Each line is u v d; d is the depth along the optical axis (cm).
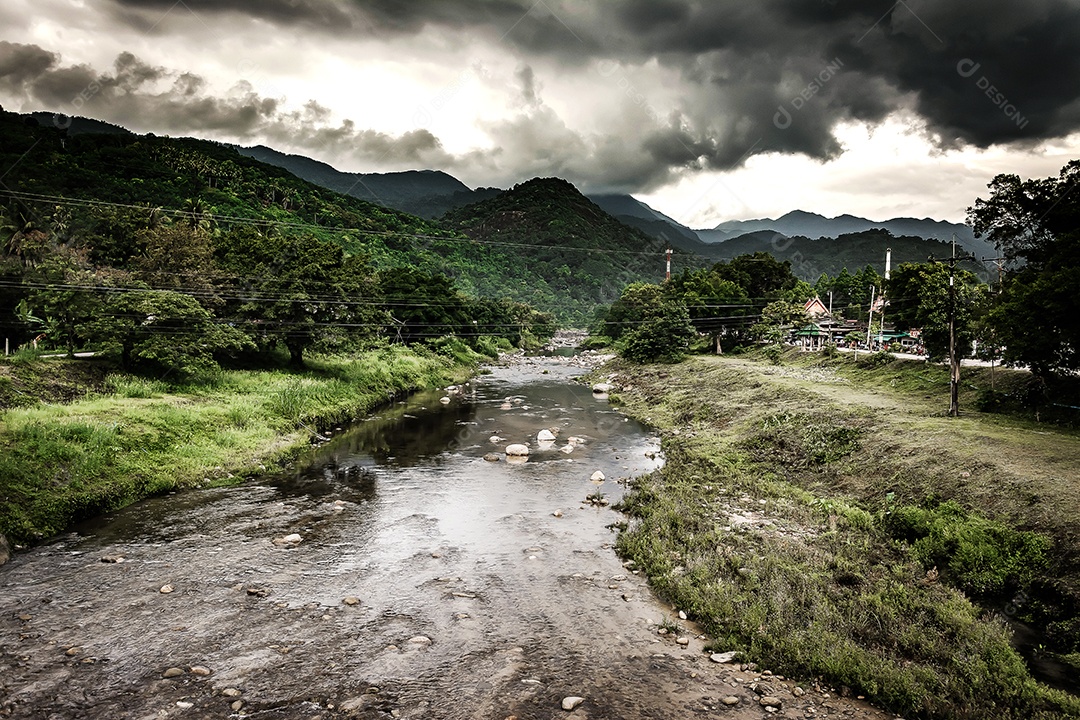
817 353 5862
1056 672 1232
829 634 1312
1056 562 1508
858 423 2962
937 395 3559
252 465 2764
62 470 2138
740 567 1695
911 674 1166
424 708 1094
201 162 14175
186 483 2458
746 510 2269
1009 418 2834
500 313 11331
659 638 1377
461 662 1258
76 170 10275
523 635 1380
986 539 1652
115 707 1073
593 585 1662
